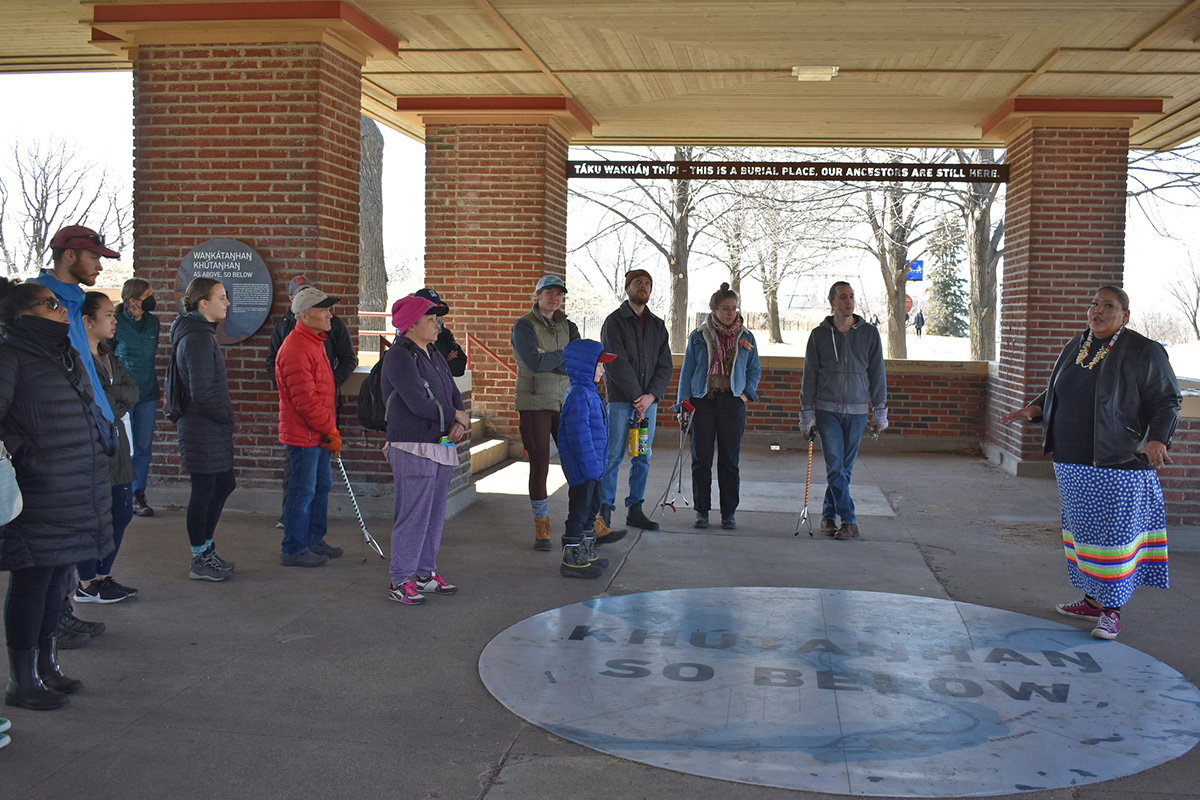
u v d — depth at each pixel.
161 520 7.60
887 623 5.33
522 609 5.53
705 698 4.23
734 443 7.68
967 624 5.34
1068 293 10.64
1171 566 6.79
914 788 3.44
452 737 3.83
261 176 7.74
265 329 7.80
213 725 3.92
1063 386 5.33
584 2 7.48
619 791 3.41
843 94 10.41
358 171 8.34
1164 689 4.42
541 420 6.90
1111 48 8.49
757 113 11.48
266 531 7.31
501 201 11.28
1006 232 11.57
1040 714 4.10
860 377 7.39
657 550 7.00
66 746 3.71
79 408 4.04
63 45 9.21
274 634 5.04
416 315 5.47
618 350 7.34
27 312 3.93
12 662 4.03
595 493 6.35
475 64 9.51
